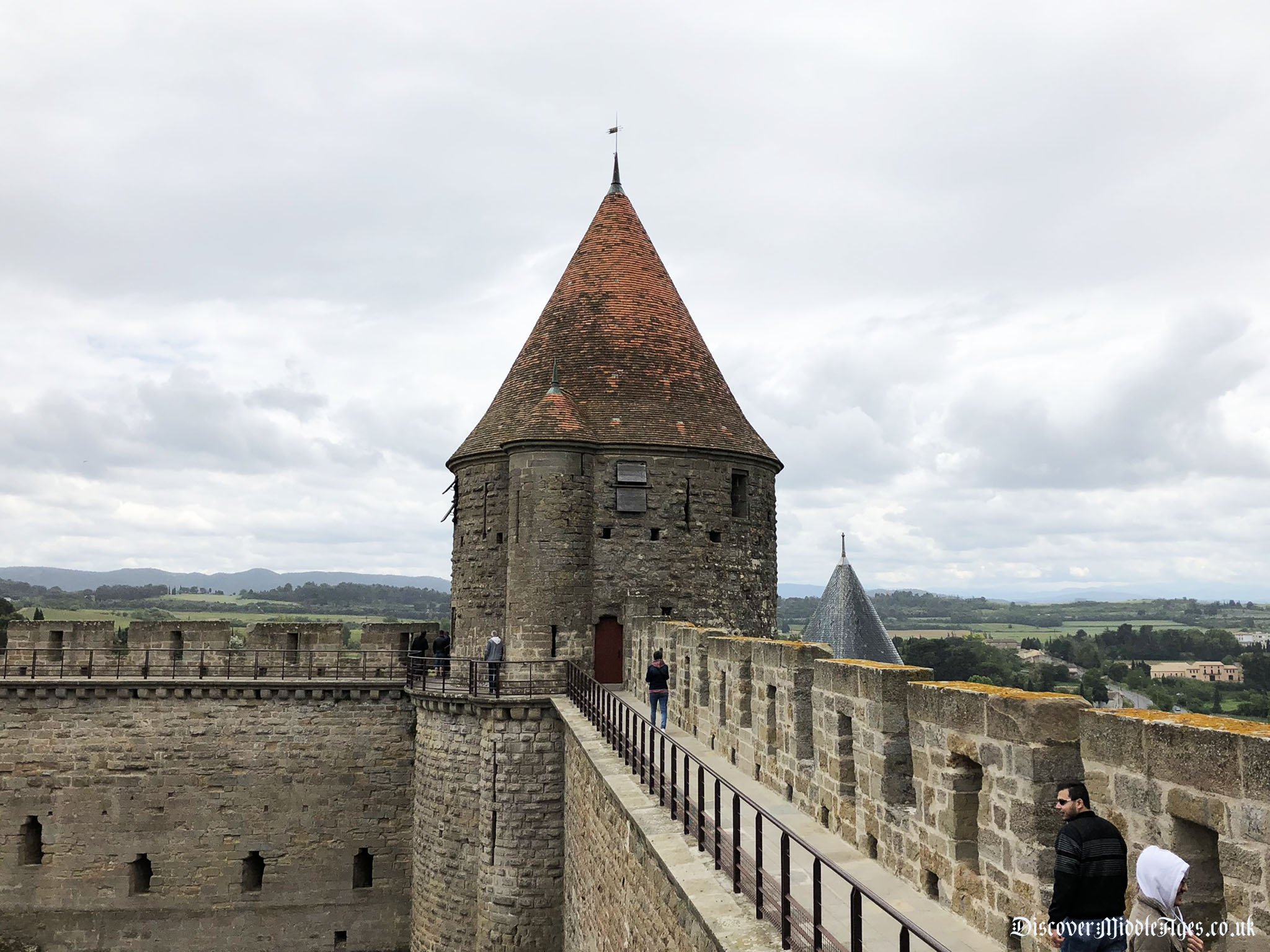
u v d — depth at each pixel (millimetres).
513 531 29172
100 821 31062
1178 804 5957
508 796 25797
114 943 30641
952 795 8734
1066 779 7375
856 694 11023
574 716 22359
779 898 8820
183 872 30906
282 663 32125
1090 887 5773
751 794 14164
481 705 26469
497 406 32312
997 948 7730
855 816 11094
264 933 30812
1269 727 5637
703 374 32719
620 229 34500
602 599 29188
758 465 33125
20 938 30672
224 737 31375
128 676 31844
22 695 31359
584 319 32531
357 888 31266
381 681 31625
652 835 11211
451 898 27016
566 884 23938
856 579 39000
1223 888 5707
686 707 20312
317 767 31438
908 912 8766
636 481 29719
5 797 31125
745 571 31859
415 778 29828
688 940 9172
